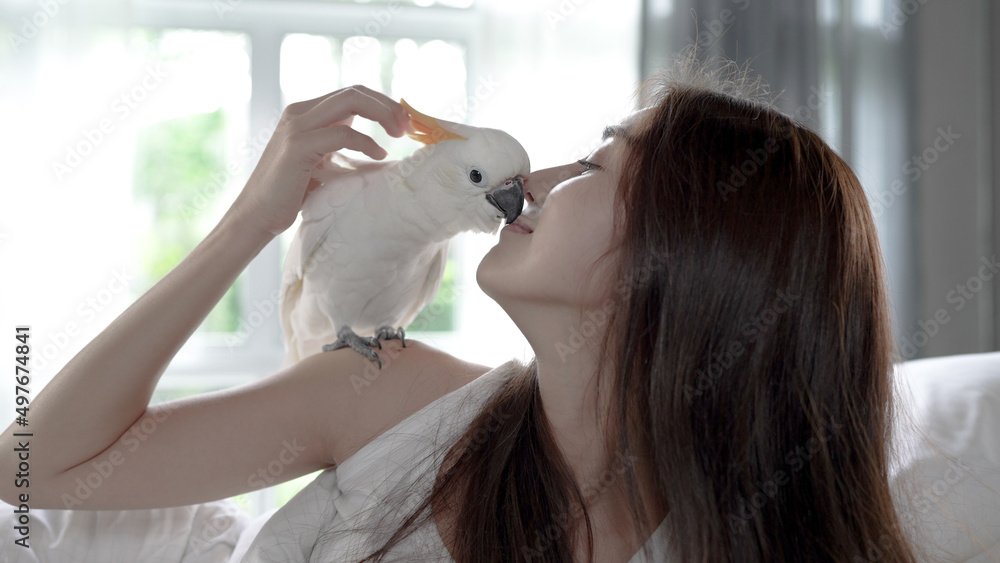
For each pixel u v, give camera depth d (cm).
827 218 90
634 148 97
